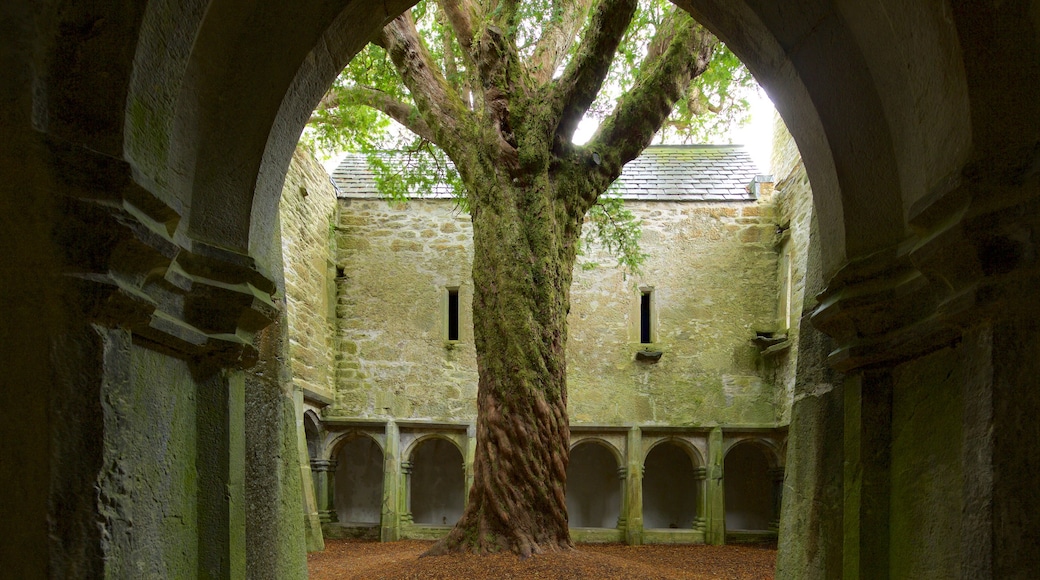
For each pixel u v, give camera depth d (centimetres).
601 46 414
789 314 758
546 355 400
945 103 125
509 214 415
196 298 150
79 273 109
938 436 133
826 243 172
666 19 479
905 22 132
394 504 744
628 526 748
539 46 496
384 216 823
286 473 212
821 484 181
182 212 147
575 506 888
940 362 134
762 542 754
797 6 156
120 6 113
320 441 754
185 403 150
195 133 150
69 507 107
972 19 114
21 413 106
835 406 176
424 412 782
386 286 809
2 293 107
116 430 115
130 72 116
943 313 124
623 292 809
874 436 154
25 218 107
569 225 440
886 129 152
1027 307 109
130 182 115
